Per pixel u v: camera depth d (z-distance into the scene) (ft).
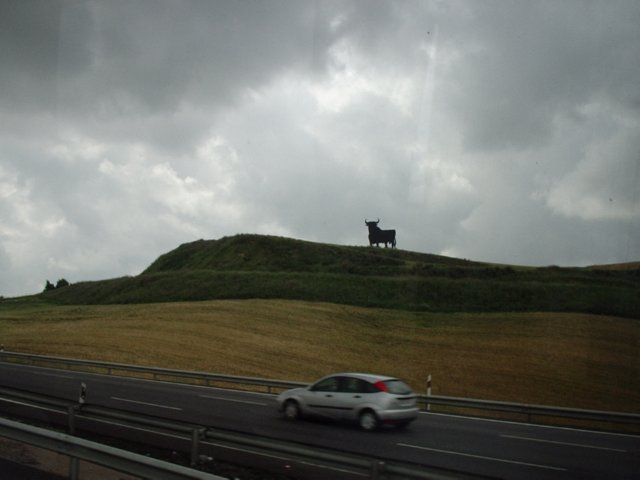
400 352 77.15
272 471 31.07
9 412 44.78
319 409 44.50
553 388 60.85
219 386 69.92
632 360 66.28
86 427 41.01
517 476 29.66
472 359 71.82
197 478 22.48
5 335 119.03
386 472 24.26
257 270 165.17
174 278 170.40
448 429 44.70
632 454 35.35
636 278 94.48
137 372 82.38
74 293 195.83
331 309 108.88
